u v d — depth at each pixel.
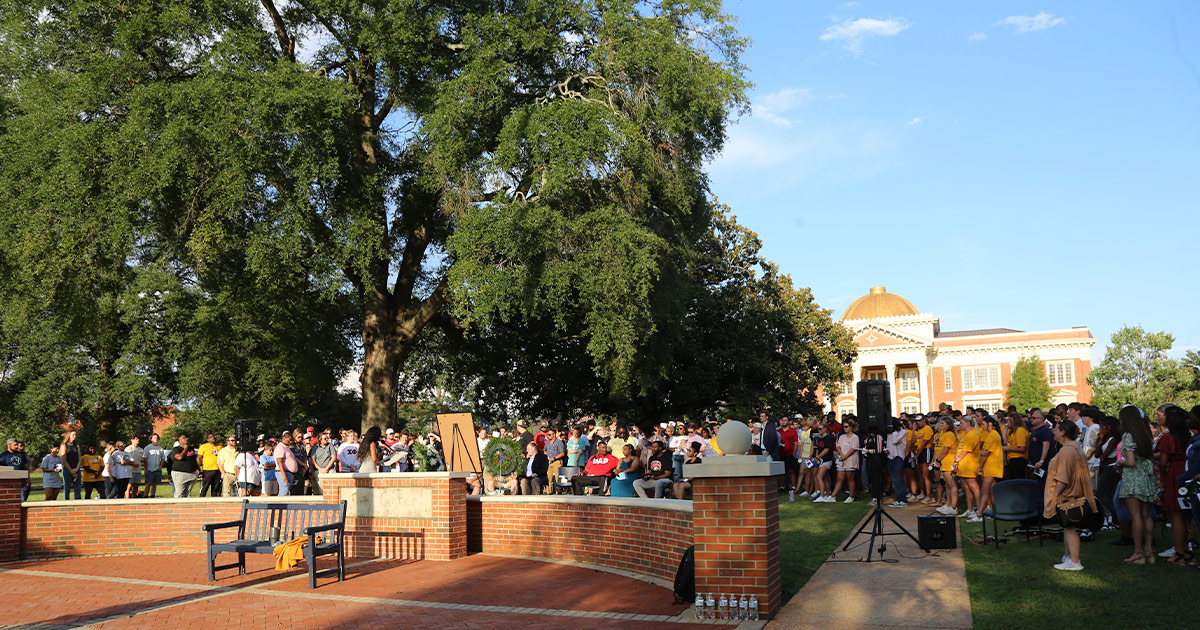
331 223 23.33
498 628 7.99
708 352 40.75
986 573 9.41
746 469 8.15
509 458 16.97
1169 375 71.19
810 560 10.68
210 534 11.58
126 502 14.95
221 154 21.23
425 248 28.81
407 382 37.75
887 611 8.02
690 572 8.83
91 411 42.41
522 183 25.39
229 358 37.78
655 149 25.16
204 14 23.42
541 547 12.70
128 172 21.42
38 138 22.47
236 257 25.61
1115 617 7.32
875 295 103.62
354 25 24.84
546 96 25.59
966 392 89.75
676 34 25.55
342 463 18.73
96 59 23.11
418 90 26.27
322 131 22.08
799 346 45.62
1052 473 9.57
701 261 41.84
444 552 12.74
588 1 25.27
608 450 16.16
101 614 9.30
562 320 24.64
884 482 18.34
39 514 14.55
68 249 21.55
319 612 9.10
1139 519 9.73
